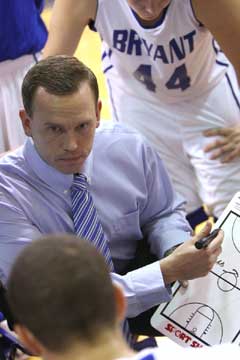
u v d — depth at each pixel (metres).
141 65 6.40
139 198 5.11
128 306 4.72
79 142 4.34
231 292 4.59
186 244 4.62
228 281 4.61
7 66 7.01
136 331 5.30
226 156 6.78
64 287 2.66
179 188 7.21
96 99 4.37
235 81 6.85
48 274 2.69
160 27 5.88
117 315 2.77
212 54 6.44
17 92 7.19
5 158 4.76
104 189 4.97
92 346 2.64
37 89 4.20
